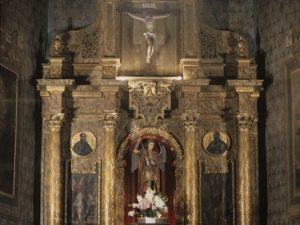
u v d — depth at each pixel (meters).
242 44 24.58
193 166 23.67
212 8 26.14
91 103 24.75
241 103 24.02
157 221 23.30
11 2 22.39
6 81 21.92
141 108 24.23
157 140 24.86
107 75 24.12
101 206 23.62
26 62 23.66
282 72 23.70
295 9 22.92
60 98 23.77
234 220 24.03
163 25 25.42
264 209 24.31
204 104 24.88
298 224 21.91
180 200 24.28
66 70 24.91
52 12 25.88
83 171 24.28
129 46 25.17
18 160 22.56
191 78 24.09
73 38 25.16
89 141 24.55
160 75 25.00
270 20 24.73
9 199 21.66
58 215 23.27
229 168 24.52
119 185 24.33
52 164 23.47
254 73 24.83
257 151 24.62
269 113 24.52
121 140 24.56
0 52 21.53
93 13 25.94
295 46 22.86
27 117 23.62
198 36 24.86
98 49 25.06
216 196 24.30
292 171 22.56
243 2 26.17
